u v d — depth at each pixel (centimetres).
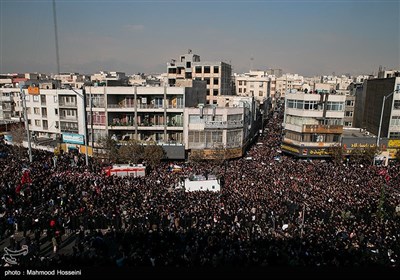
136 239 2317
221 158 4928
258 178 4003
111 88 5297
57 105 5972
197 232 2395
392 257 2158
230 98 7169
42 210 2875
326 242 2242
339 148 5222
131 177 4022
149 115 5491
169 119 5491
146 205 2934
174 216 2738
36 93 6156
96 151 5256
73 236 2642
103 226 2702
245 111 5944
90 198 3112
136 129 5369
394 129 5650
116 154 4734
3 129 7225
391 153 5503
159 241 2280
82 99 5475
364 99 6800
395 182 4009
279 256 1989
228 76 9569
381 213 2922
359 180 4031
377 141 5234
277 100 16225
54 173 3988
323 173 4359
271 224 2727
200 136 5350
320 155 5556
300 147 5525
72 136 5641
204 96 7025
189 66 8719
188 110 5281
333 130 5494
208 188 3700
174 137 5534
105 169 4228
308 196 3328
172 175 4153
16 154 5169
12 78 10019
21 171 3909
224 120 5359
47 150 5644
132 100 5478
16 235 2639
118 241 2338
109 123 5394
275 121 10900
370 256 2120
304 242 2281
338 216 2848
